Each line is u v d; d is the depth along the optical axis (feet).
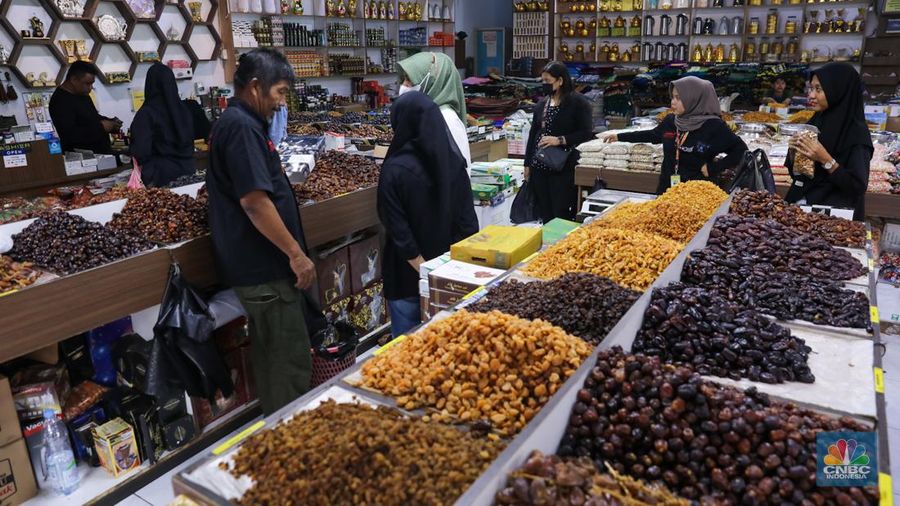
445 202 8.73
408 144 8.77
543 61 33.45
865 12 26.76
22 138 15.44
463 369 5.13
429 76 9.86
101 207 10.03
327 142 16.08
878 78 26.45
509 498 3.68
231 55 23.34
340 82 28.99
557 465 3.87
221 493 4.24
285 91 8.24
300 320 8.94
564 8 33.14
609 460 4.43
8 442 7.86
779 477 4.09
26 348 7.48
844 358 5.84
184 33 22.02
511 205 15.37
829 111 10.32
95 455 8.69
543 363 4.96
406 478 4.04
